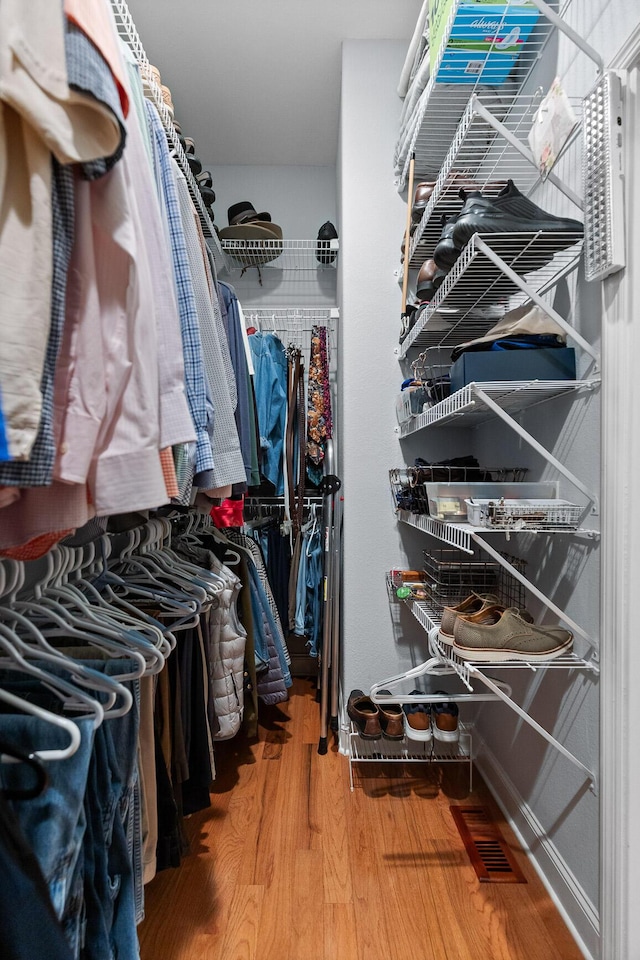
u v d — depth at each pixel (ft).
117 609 2.89
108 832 2.29
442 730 5.55
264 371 7.01
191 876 4.32
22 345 1.55
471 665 3.83
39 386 1.59
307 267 9.00
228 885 4.23
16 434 1.53
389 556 6.56
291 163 9.05
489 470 5.26
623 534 3.40
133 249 1.96
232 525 5.87
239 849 4.65
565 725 4.09
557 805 4.17
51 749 1.82
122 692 1.98
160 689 3.72
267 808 5.24
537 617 4.66
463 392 3.96
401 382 6.59
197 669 4.48
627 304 3.36
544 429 4.60
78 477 1.85
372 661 6.50
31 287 1.57
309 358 8.37
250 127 8.13
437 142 5.81
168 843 3.47
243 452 5.02
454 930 3.84
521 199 3.85
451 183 4.61
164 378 2.34
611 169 3.33
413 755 6.06
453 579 5.65
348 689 6.44
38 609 2.30
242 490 4.92
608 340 3.51
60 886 1.77
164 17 6.17
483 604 4.50
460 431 6.63
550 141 3.41
